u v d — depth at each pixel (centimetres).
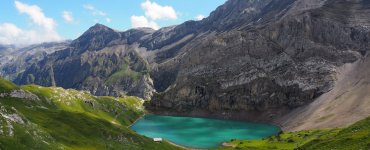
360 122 15788
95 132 18612
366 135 13162
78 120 19562
